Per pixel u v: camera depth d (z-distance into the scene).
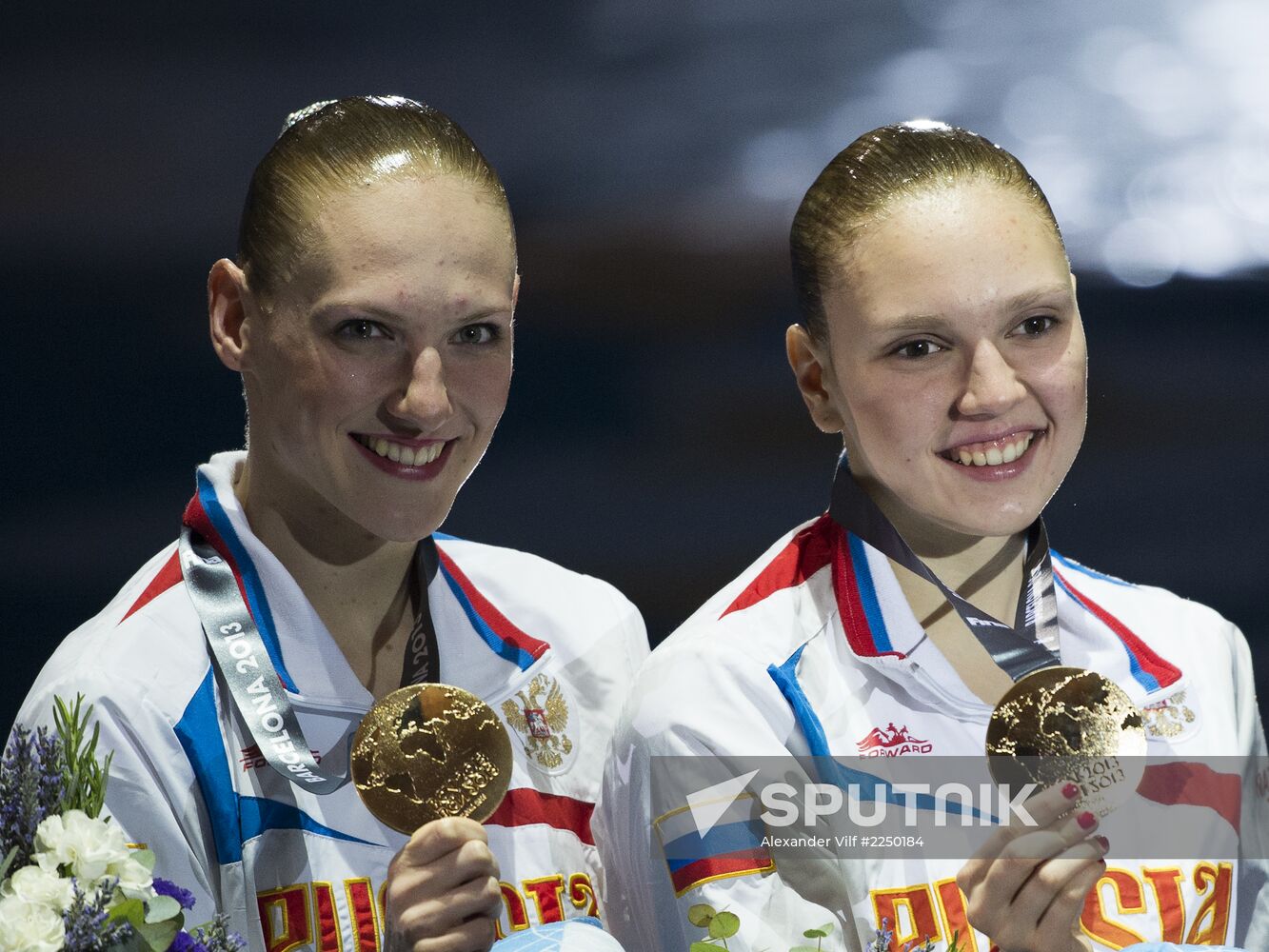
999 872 4.13
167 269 24.02
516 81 35.22
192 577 4.82
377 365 4.43
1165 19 38.88
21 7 33.31
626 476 18.72
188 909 4.48
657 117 34.00
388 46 35.38
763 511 17.77
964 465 4.52
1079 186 32.00
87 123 30.20
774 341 22.70
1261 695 13.30
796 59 36.75
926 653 4.78
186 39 33.94
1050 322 4.50
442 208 4.42
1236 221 29.44
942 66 37.31
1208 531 16.66
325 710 4.77
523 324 23.39
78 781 4.17
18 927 3.73
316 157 4.48
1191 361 21.83
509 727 5.10
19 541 16.27
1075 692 4.42
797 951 4.29
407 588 5.03
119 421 18.89
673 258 25.95
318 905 4.63
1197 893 4.79
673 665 4.88
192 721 4.63
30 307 22.25
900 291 4.43
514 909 4.86
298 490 4.77
